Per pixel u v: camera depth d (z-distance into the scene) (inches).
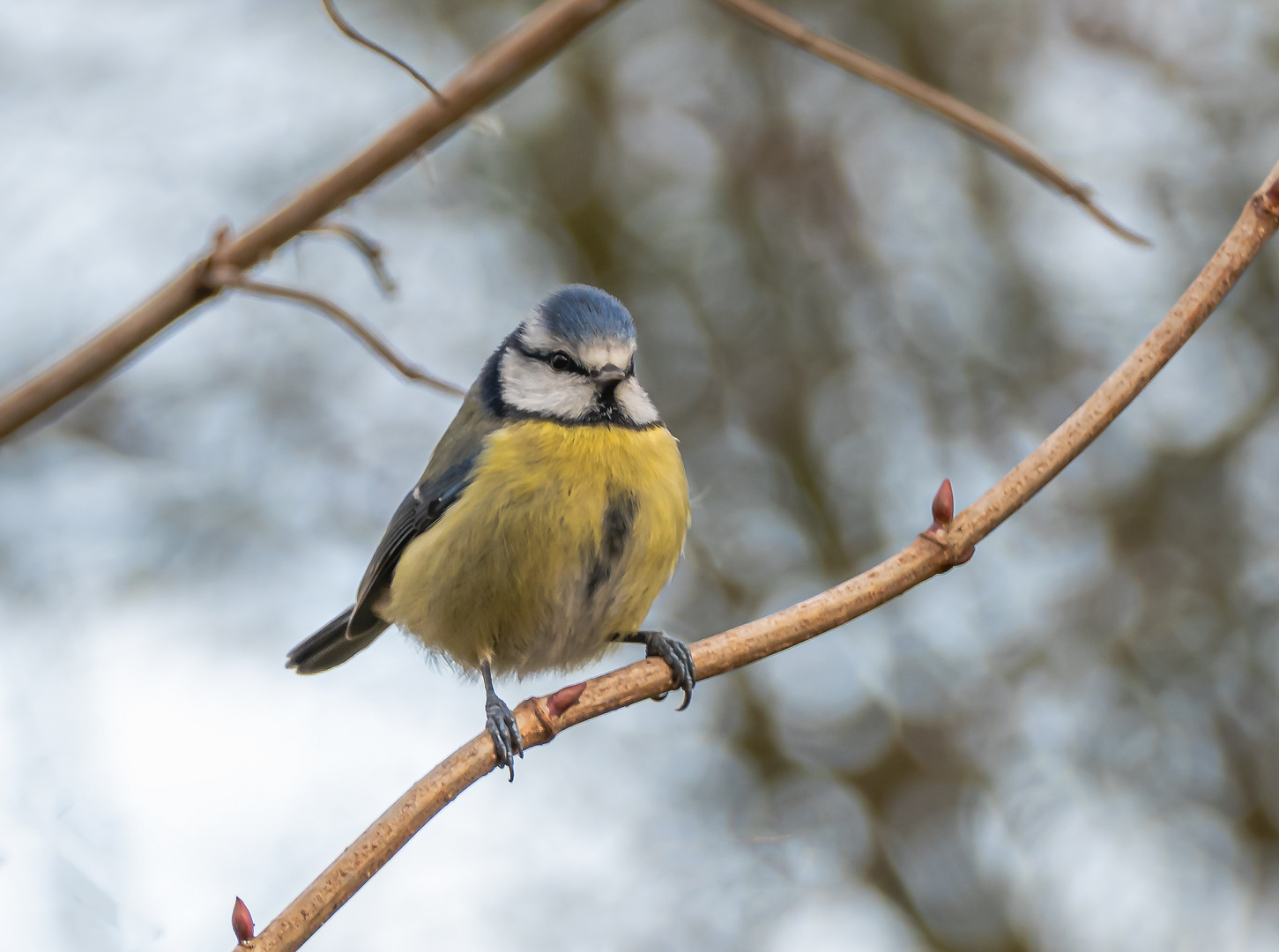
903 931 522.9
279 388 498.6
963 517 159.0
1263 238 154.9
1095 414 156.2
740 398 581.3
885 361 569.3
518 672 264.7
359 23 531.8
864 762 539.5
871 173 570.3
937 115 158.9
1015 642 520.1
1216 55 524.7
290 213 129.6
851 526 565.6
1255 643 507.8
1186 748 502.3
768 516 574.2
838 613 159.6
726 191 586.2
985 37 570.3
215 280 126.5
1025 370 545.0
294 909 134.3
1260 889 484.1
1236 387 530.3
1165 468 530.9
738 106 579.5
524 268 577.6
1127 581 521.0
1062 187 147.5
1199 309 154.8
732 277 587.2
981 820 522.9
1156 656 510.9
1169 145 525.3
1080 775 502.3
